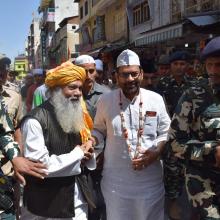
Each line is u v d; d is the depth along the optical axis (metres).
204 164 3.08
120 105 3.79
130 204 3.78
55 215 3.34
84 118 3.73
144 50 16.09
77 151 3.40
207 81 3.15
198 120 3.09
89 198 3.52
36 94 5.65
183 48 12.46
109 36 28.39
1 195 3.39
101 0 28.59
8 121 3.44
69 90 3.42
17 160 3.29
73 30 48.66
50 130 3.39
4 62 4.21
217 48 2.94
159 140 3.82
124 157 3.77
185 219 5.11
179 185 4.19
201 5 13.79
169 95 6.00
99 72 6.38
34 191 3.36
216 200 3.07
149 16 19.70
